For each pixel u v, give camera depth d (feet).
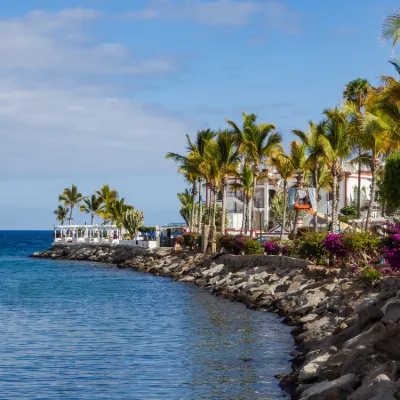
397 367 54.60
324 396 55.06
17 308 140.77
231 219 331.77
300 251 160.04
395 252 102.37
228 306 138.62
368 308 76.59
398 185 106.63
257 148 231.30
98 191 465.88
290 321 109.70
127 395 67.21
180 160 253.24
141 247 318.86
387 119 135.03
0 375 75.61
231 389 68.64
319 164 232.94
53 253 426.10
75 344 94.84
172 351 89.10
